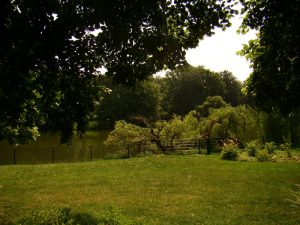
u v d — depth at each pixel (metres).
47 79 7.31
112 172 20.02
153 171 20.03
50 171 20.72
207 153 28.92
